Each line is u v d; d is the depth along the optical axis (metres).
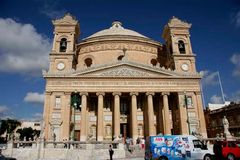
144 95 54.06
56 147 38.25
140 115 54.72
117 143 35.19
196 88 53.03
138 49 64.50
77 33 63.53
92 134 52.53
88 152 33.25
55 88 50.72
